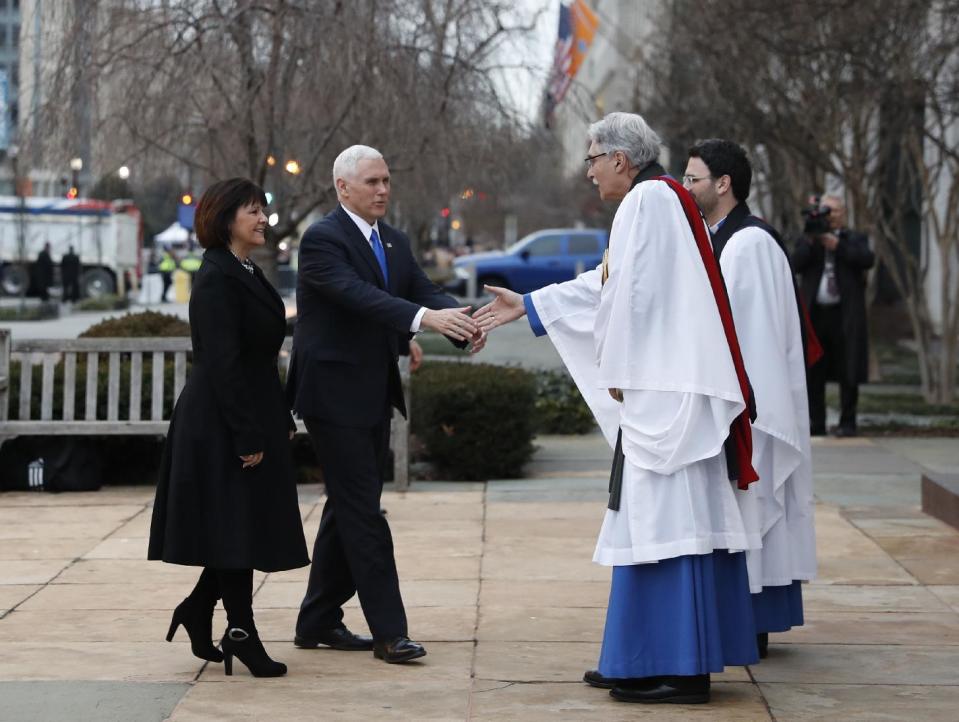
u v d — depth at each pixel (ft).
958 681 20.77
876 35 54.85
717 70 60.34
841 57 56.39
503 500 35.99
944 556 29.32
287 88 49.08
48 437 37.81
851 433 48.14
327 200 51.67
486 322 21.15
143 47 48.88
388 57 49.19
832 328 47.34
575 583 27.02
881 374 72.13
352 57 48.03
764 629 21.91
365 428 22.02
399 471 37.47
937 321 85.05
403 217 75.87
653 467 19.24
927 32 60.34
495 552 29.81
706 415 19.34
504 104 55.11
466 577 27.55
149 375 38.78
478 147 52.85
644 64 99.71
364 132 49.96
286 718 19.06
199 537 20.39
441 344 89.10
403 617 22.03
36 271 157.89
